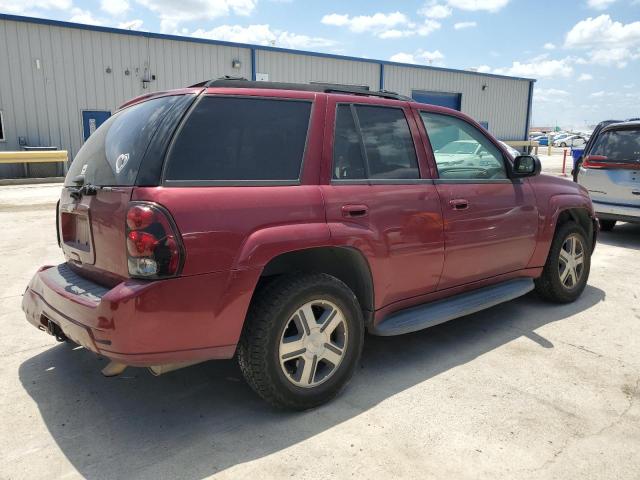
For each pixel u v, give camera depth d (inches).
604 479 97.5
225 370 143.4
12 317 180.5
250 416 119.3
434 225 142.5
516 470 99.7
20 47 689.6
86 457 103.7
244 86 119.8
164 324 99.7
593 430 113.6
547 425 115.3
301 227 114.3
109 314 97.4
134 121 118.0
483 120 1293.1
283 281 115.1
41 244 299.3
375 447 106.8
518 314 189.0
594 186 329.4
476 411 121.1
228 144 112.0
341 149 128.7
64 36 714.2
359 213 125.3
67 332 110.0
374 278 129.9
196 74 829.8
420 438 110.1
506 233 166.2
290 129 121.9
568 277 200.2
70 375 139.3
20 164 701.3
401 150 142.6
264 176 114.8
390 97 148.4
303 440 109.4
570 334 169.5
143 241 97.7
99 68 745.6
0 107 689.0
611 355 153.4
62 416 119.1
